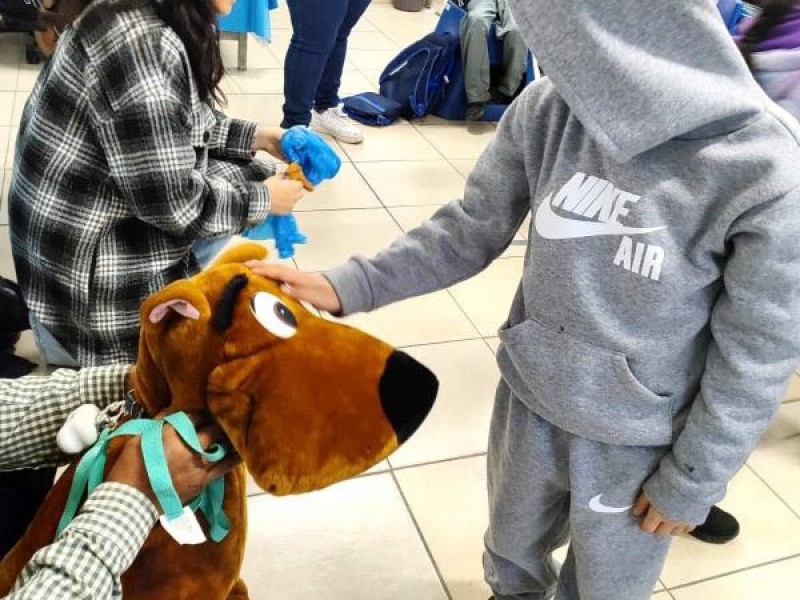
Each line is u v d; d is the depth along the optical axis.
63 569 0.60
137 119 1.20
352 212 2.64
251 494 1.57
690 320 0.86
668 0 0.74
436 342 2.11
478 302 2.31
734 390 0.83
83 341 1.44
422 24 4.98
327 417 0.69
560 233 0.88
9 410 0.83
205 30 1.26
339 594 1.41
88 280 1.36
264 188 1.39
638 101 0.75
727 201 0.78
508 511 1.10
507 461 1.07
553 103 0.91
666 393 0.90
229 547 0.83
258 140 1.57
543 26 0.79
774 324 0.79
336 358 0.72
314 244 2.41
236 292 0.74
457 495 1.64
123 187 1.26
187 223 1.30
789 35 1.19
